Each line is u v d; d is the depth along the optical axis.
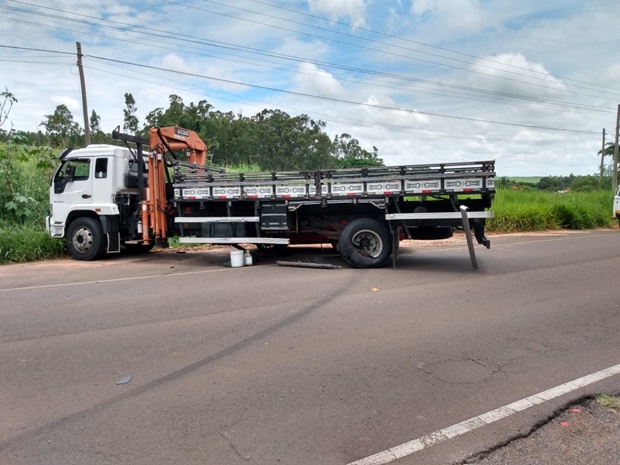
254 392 3.57
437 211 8.83
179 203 10.18
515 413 3.22
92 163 10.63
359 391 3.57
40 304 6.41
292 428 3.04
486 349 4.46
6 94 14.49
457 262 9.85
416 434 2.97
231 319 5.53
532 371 3.93
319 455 2.75
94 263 10.37
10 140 14.67
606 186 43.56
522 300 6.39
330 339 4.78
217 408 3.33
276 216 9.46
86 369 4.06
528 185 35.00
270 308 6.03
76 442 2.90
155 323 5.40
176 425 3.10
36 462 2.70
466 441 2.89
